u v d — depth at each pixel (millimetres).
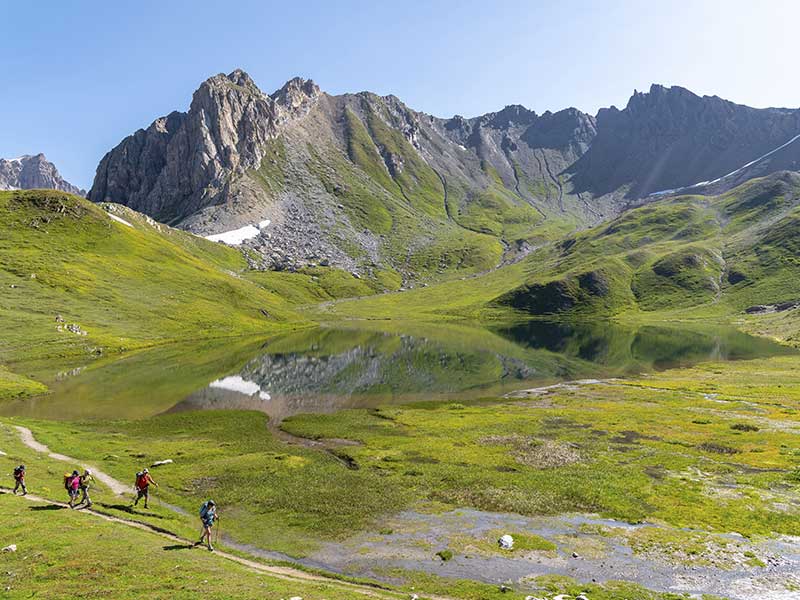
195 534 38281
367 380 114000
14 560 26188
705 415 79062
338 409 87312
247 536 39938
